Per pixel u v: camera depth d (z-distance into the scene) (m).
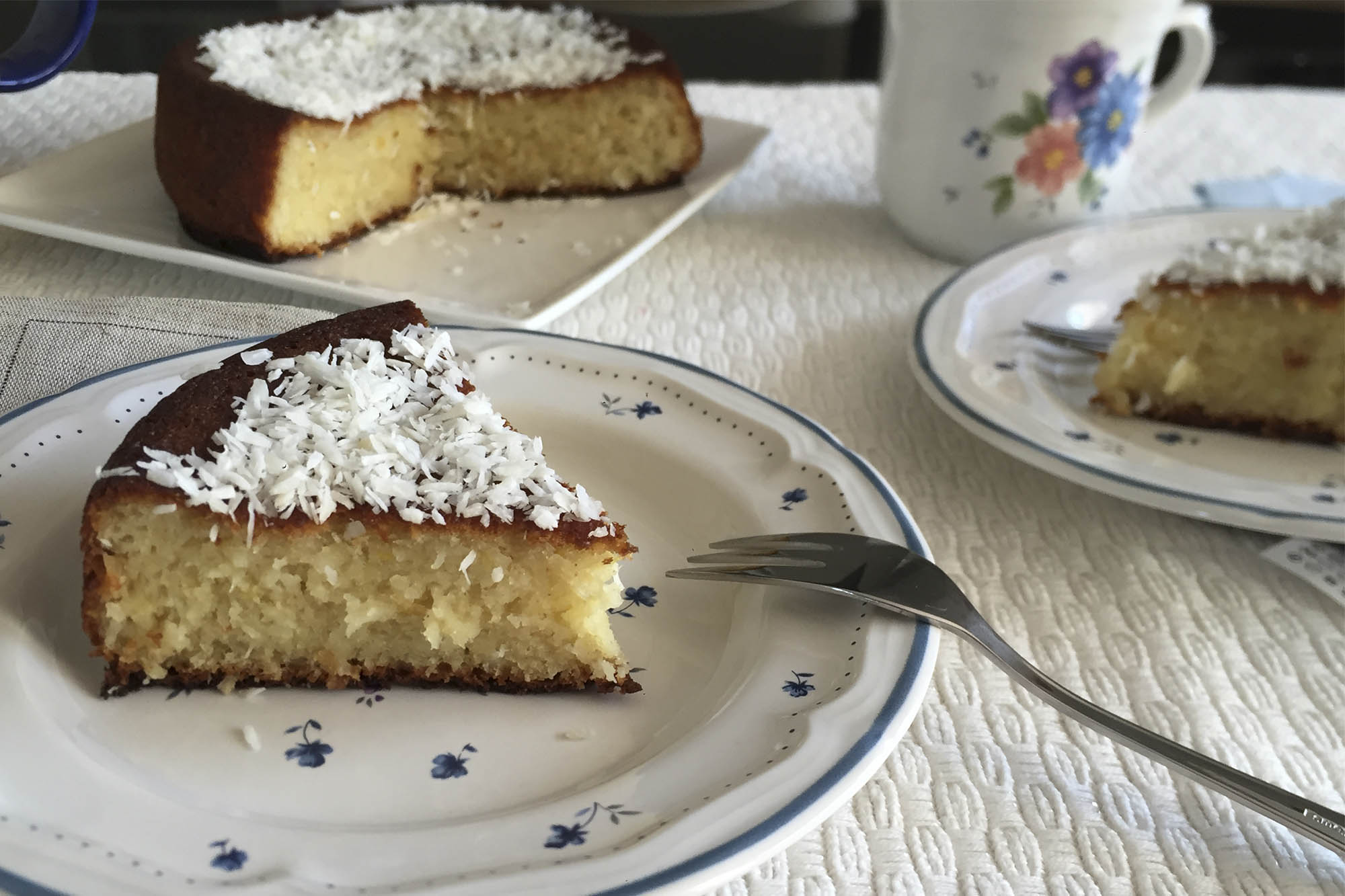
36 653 0.24
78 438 0.29
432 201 0.45
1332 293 0.34
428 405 0.27
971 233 0.43
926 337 0.36
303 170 0.40
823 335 0.39
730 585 0.28
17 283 0.38
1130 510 0.32
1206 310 0.35
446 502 0.25
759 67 0.64
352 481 0.25
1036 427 0.32
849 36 0.69
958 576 0.29
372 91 0.43
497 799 0.23
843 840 0.23
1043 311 0.38
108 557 0.24
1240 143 0.54
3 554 0.26
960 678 0.26
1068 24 0.39
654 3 0.70
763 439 0.30
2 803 0.21
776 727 0.23
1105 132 0.41
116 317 0.33
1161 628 0.28
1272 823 0.23
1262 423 0.36
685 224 0.46
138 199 0.42
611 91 0.45
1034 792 0.24
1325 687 0.26
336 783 0.23
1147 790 0.24
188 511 0.25
